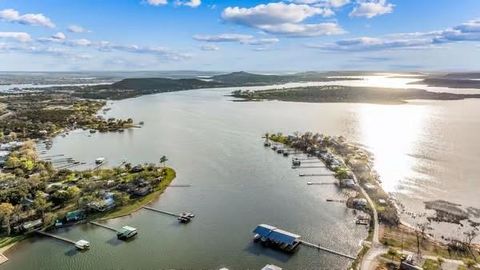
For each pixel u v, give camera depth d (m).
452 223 118.75
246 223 121.44
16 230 115.56
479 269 89.94
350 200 138.12
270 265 91.88
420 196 143.00
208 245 107.44
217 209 133.25
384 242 104.75
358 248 103.44
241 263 97.62
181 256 101.94
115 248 107.00
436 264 92.50
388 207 130.50
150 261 99.88
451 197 141.38
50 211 128.88
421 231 112.25
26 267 98.12
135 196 144.62
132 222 123.56
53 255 103.81
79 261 100.56
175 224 121.56
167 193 149.75
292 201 139.75
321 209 131.62
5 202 128.62
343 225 118.38
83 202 132.25
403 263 91.12
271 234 107.62
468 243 104.12
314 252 102.25
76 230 118.31
